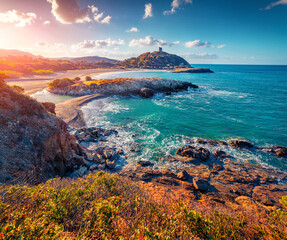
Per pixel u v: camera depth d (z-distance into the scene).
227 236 5.32
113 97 52.84
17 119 12.55
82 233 3.99
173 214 5.69
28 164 11.04
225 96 58.66
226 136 25.97
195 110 40.41
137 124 30.30
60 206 4.94
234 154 20.94
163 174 16.36
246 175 16.83
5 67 103.69
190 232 4.93
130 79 68.50
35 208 4.98
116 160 18.83
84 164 16.67
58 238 3.58
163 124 30.48
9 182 9.14
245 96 58.16
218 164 18.78
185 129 28.45
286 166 18.64
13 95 13.80
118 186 7.51
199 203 11.80
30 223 3.96
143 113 37.28
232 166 18.44
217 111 39.59
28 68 116.19
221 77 132.25
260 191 14.52
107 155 18.86
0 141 10.59
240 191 14.33
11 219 4.19
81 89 56.28
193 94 62.81
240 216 6.73
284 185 15.67
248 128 29.14
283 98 54.34
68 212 4.97
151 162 18.84
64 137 16.00
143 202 6.18
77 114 33.22
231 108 42.31
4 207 4.52
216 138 25.23
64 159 15.48
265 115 36.50
